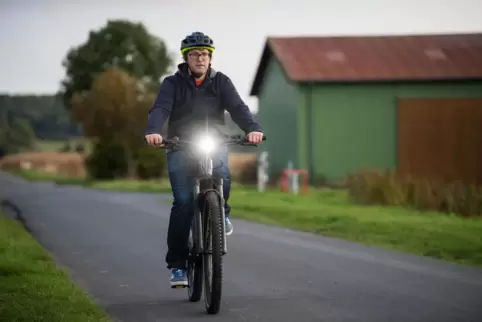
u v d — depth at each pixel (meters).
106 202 35.91
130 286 13.32
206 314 10.95
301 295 12.31
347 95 51.72
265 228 22.95
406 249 18.20
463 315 10.81
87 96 70.00
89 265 15.84
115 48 111.38
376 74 51.66
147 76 113.12
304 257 16.70
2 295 11.90
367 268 15.12
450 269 14.97
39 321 10.13
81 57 111.56
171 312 11.12
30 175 88.56
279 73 55.66
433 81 51.94
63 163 113.62
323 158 51.53
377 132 51.81
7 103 199.00
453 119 52.09
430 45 55.12
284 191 44.06
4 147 177.88
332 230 22.06
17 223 24.92
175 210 11.29
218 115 11.38
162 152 69.69
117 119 68.94
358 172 34.12
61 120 196.62
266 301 11.84
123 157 69.25
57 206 33.16
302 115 51.38
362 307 11.36
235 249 18.08
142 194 44.38
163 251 18.08
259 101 61.91
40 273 14.20
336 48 54.59
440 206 29.03
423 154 51.94
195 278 11.51
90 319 10.40
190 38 11.10
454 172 52.06
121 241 20.12
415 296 12.21
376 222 23.31
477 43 55.38
